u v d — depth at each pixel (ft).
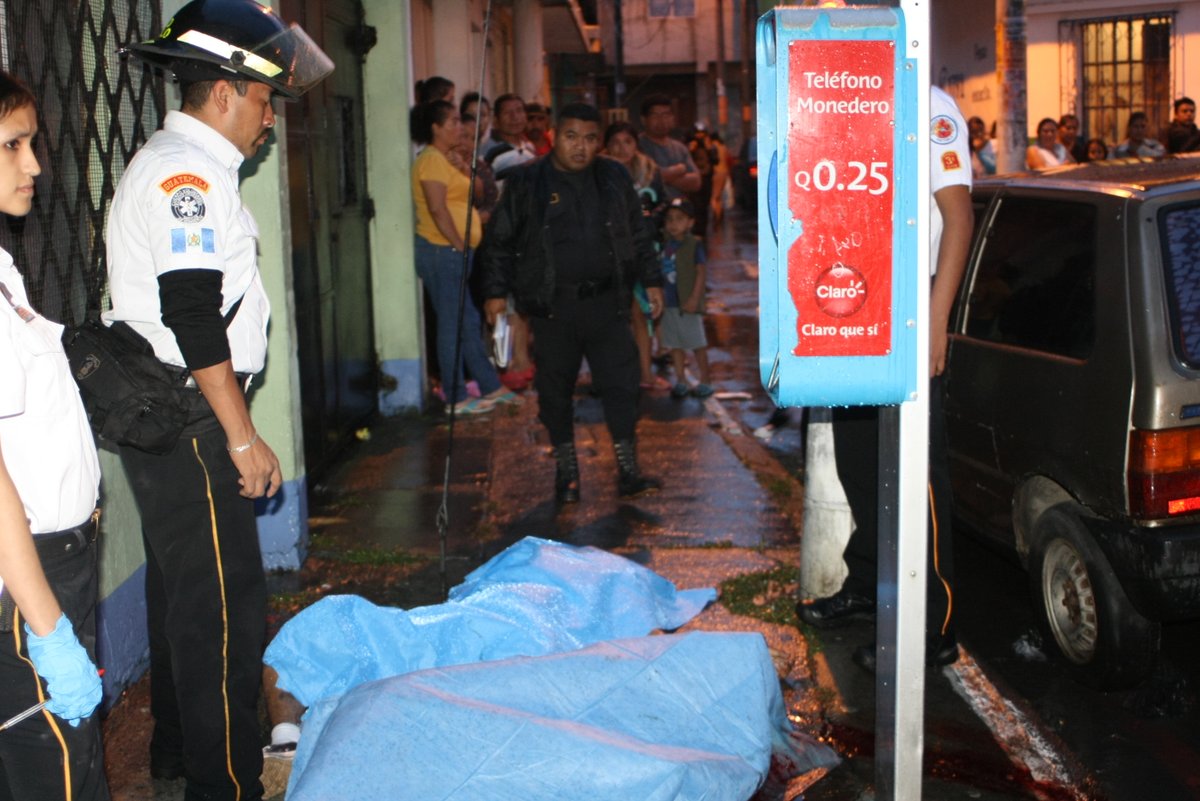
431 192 27.22
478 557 19.04
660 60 143.43
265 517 18.25
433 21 40.37
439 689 11.18
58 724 8.40
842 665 15.03
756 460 24.58
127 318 10.59
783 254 9.50
